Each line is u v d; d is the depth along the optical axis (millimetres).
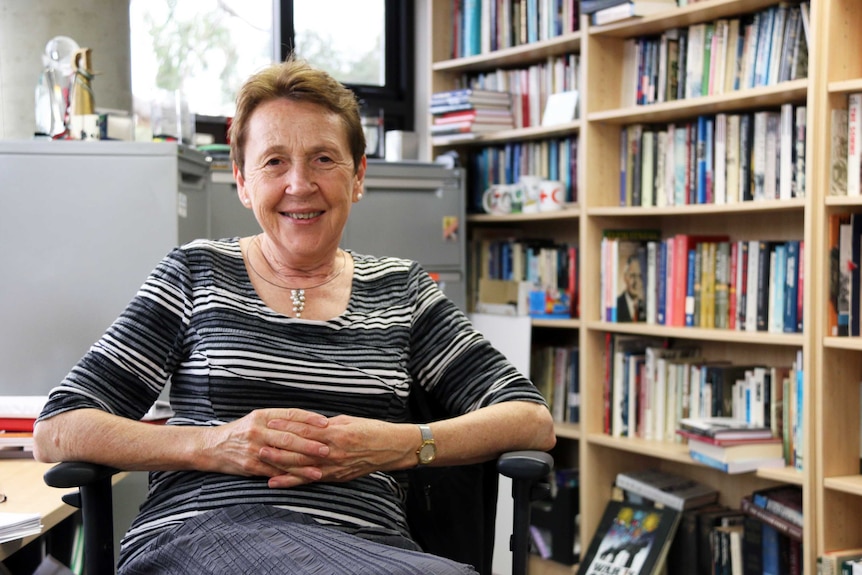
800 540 2771
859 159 2617
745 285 2951
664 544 3078
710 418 3041
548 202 3529
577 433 3412
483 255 3904
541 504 3559
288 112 1664
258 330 1625
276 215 1670
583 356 3359
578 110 3488
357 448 1546
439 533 1771
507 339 3602
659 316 3238
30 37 3170
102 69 3285
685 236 3139
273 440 1504
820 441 2643
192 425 1599
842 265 2645
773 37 2850
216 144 3520
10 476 1862
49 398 1550
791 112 2797
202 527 1477
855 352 2713
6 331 2438
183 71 3750
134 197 2471
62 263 2453
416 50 4160
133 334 1601
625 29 3197
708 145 3049
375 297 1755
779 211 3090
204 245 1693
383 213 3502
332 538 1417
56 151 2451
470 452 1637
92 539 1558
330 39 4023
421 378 1797
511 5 3697
